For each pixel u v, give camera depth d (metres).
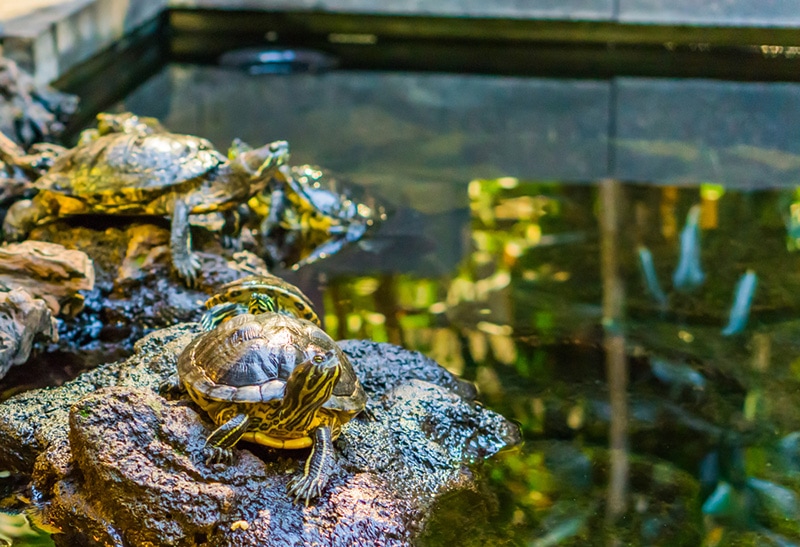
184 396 2.52
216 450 2.23
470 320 3.60
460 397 2.83
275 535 2.16
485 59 7.80
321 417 2.29
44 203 3.81
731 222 4.60
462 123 6.22
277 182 4.51
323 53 7.91
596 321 3.60
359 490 2.33
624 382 3.14
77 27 6.40
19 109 4.98
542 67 7.58
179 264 3.59
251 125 5.96
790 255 4.20
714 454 2.70
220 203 3.77
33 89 5.21
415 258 4.20
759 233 4.45
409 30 8.23
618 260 4.18
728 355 3.32
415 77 7.32
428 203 4.86
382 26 8.23
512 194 5.00
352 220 4.54
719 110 6.42
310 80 7.17
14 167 4.18
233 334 2.35
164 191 3.69
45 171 4.22
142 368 2.77
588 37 8.03
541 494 2.50
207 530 2.16
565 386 3.11
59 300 3.44
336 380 2.15
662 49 7.96
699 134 5.96
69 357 3.30
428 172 5.30
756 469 2.63
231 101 6.52
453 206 4.83
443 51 8.04
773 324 3.56
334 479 2.34
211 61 7.64
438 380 3.00
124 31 7.26
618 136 5.96
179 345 2.84
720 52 7.85
